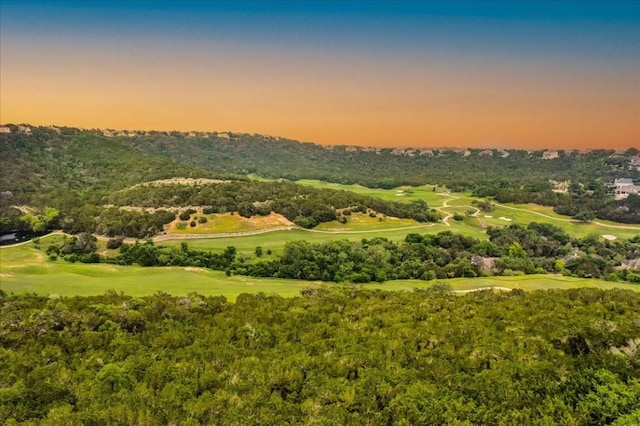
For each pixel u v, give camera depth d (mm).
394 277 102438
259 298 64188
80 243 131125
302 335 48406
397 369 40156
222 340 46594
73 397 35312
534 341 45469
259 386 36812
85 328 48938
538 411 34281
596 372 38531
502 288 89562
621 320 52219
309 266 100562
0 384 36750
